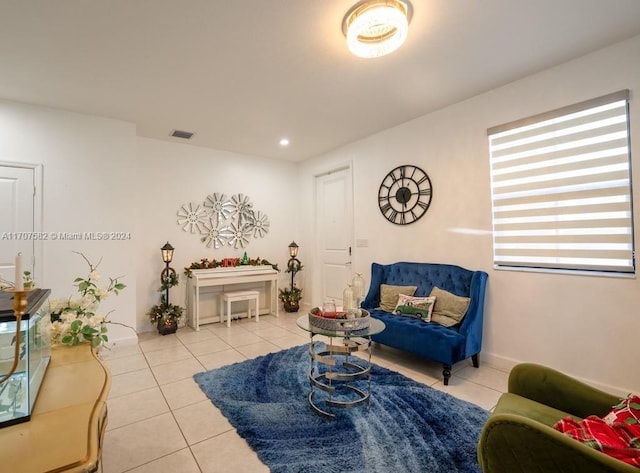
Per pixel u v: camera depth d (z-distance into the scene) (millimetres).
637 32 2154
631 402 1172
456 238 3264
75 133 3350
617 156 2309
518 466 1093
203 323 4551
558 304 2584
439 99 3154
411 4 1834
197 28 2055
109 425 2033
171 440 1886
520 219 2812
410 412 2152
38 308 1158
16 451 828
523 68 2596
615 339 2312
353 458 1710
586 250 2453
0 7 1826
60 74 2602
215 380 2664
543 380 1520
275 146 4676
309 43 2225
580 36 2186
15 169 3068
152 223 4312
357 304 2715
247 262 4984
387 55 2373
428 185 3516
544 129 2656
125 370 2895
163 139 4340
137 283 4184
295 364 3010
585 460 977
